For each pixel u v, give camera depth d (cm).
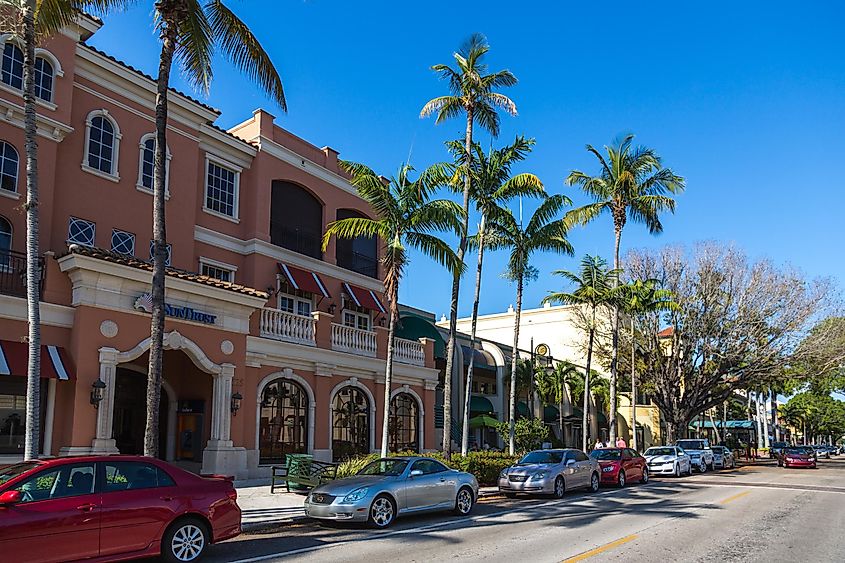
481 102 2416
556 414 4519
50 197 1858
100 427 1664
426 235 1994
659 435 5359
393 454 2077
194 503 963
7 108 1784
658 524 1391
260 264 2495
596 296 3144
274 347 2231
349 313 2875
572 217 3325
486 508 1689
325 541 1166
